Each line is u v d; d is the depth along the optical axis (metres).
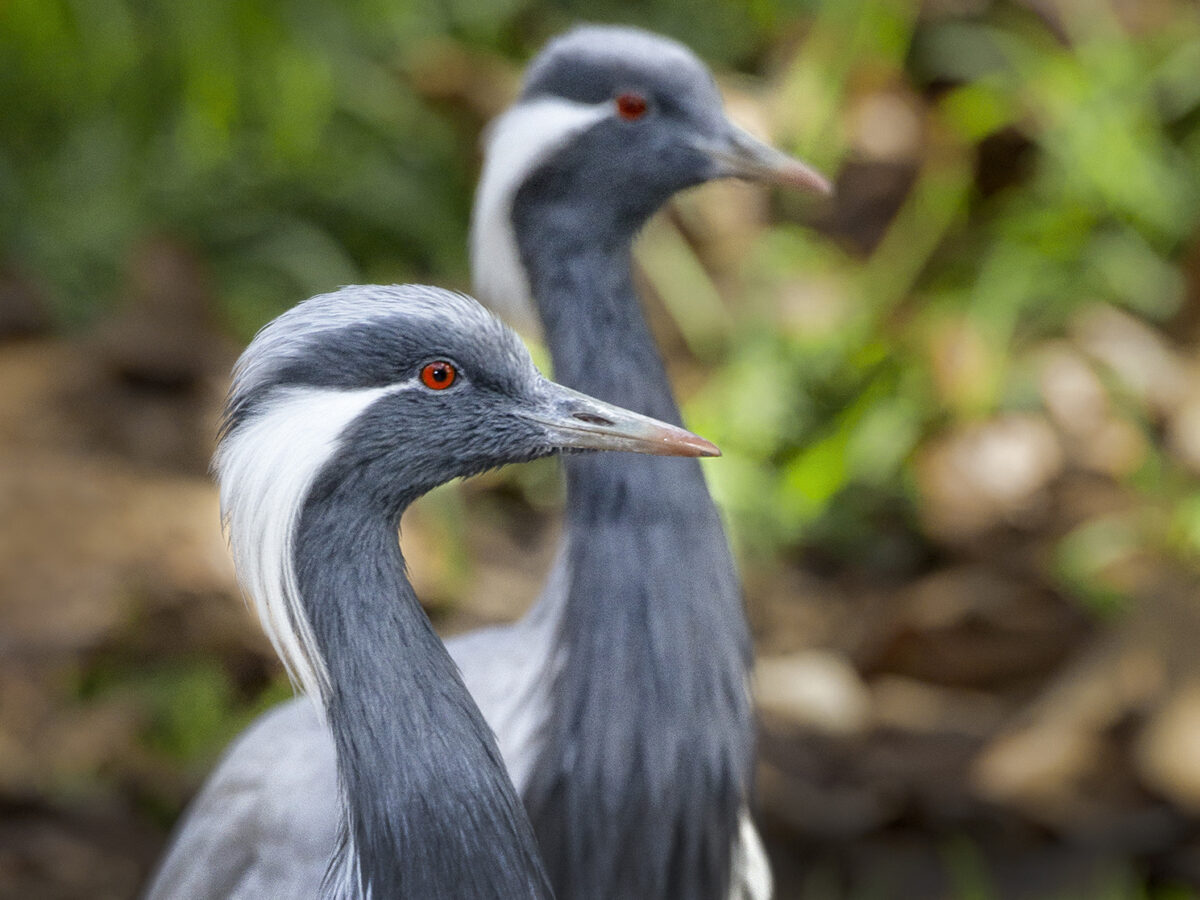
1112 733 10.09
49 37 13.88
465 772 5.04
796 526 12.00
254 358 4.86
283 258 13.12
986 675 10.84
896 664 10.91
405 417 4.97
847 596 11.66
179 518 11.09
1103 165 13.13
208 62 13.71
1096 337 12.70
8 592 10.50
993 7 14.11
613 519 6.26
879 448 12.16
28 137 13.73
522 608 11.37
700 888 6.51
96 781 10.02
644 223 6.82
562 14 14.37
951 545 11.67
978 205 13.76
